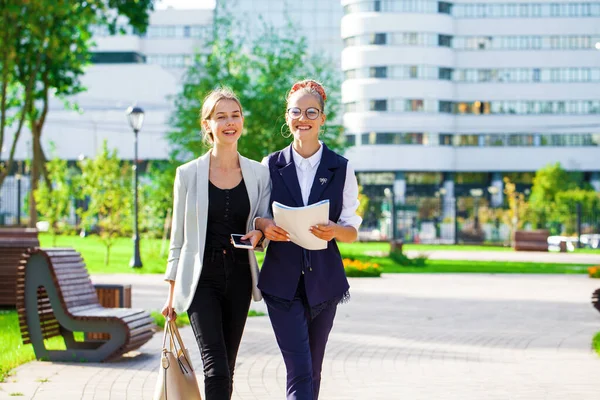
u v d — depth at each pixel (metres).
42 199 35.56
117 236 28.80
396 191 79.44
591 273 25.12
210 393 5.11
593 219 61.78
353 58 78.56
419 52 77.88
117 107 82.06
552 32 81.38
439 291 19.94
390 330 12.60
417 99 78.12
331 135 38.88
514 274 26.52
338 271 5.50
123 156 81.44
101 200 28.77
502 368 9.17
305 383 5.27
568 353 10.31
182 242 5.49
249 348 10.59
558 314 15.02
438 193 77.12
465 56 81.31
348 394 7.69
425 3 78.19
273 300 5.38
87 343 9.70
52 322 9.64
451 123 80.31
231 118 5.43
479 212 65.06
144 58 89.00
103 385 7.97
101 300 11.77
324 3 85.12
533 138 82.12
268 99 36.16
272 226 5.25
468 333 12.27
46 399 7.33
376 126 78.06
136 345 9.44
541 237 46.16
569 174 73.94
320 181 5.48
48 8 26.56
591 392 7.82
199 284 5.38
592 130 81.75
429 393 7.75
